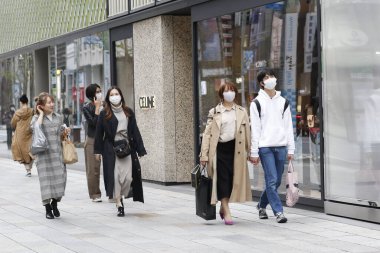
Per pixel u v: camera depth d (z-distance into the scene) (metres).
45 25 37.47
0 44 45.41
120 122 18.61
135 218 18.31
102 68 30.42
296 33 18.78
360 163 16.58
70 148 18.78
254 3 20.31
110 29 29.53
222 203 16.89
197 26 23.56
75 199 22.72
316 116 18.14
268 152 16.62
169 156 25.56
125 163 18.64
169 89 25.53
